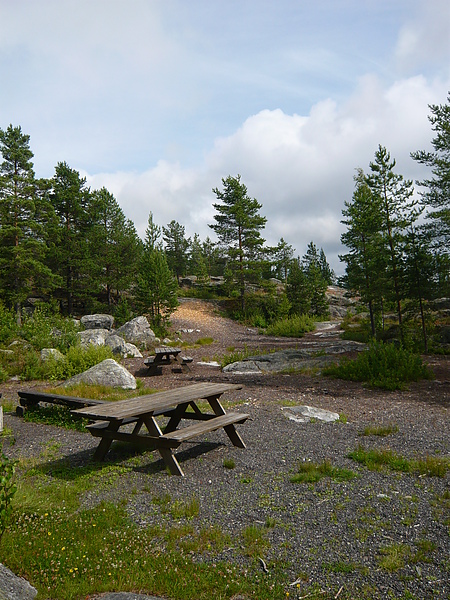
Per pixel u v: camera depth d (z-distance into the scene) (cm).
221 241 4084
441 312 3028
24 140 2973
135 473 593
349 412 915
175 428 768
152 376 1541
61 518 453
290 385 1258
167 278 2930
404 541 395
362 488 515
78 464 636
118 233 3441
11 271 2822
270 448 679
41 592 328
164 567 362
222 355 2097
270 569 361
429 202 2309
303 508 470
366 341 2408
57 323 2061
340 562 366
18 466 629
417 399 1033
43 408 986
